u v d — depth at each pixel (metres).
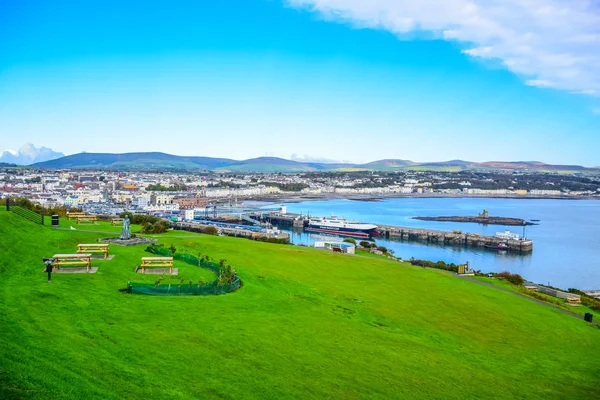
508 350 43.28
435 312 52.09
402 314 48.28
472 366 36.00
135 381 21.70
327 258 75.81
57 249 51.88
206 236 85.38
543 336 50.69
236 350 28.47
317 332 35.72
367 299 51.94
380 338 37.78
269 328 34.06
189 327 31.12
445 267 107.00
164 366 24.19
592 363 43.97
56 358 22.11
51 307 30.28
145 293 38.41
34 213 75.38
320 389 25.34
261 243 86.56
